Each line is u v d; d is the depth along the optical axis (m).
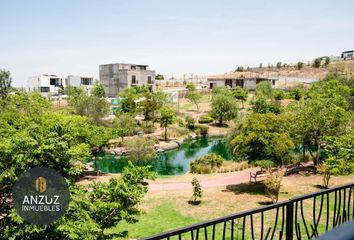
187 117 62.03
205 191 24.97
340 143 21.52
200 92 98.75
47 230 8.18
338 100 37.16
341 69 125.19
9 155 8.20
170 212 20.05
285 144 22.31
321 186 24.03
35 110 33.41
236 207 20.77
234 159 24.67
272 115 24.22
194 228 3.17
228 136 37.00
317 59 138.12
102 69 94.94
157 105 62.22
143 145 34.19
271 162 22.42
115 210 10.38
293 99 75.31
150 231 16.81
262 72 147.50
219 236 14.88
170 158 44.25
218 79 107.19
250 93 97.62
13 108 31.31
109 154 43.59
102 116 47.59
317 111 27.08
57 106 64.38
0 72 44.84
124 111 58.47
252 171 31.97
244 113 65.25
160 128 60.59
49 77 98.69
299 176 27.22
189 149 49.94
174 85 128.88
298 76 130.75
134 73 90.81
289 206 3.95
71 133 9.98
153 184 27.56
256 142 23.09
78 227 8.30
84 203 9.45
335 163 21.44
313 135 27.58
